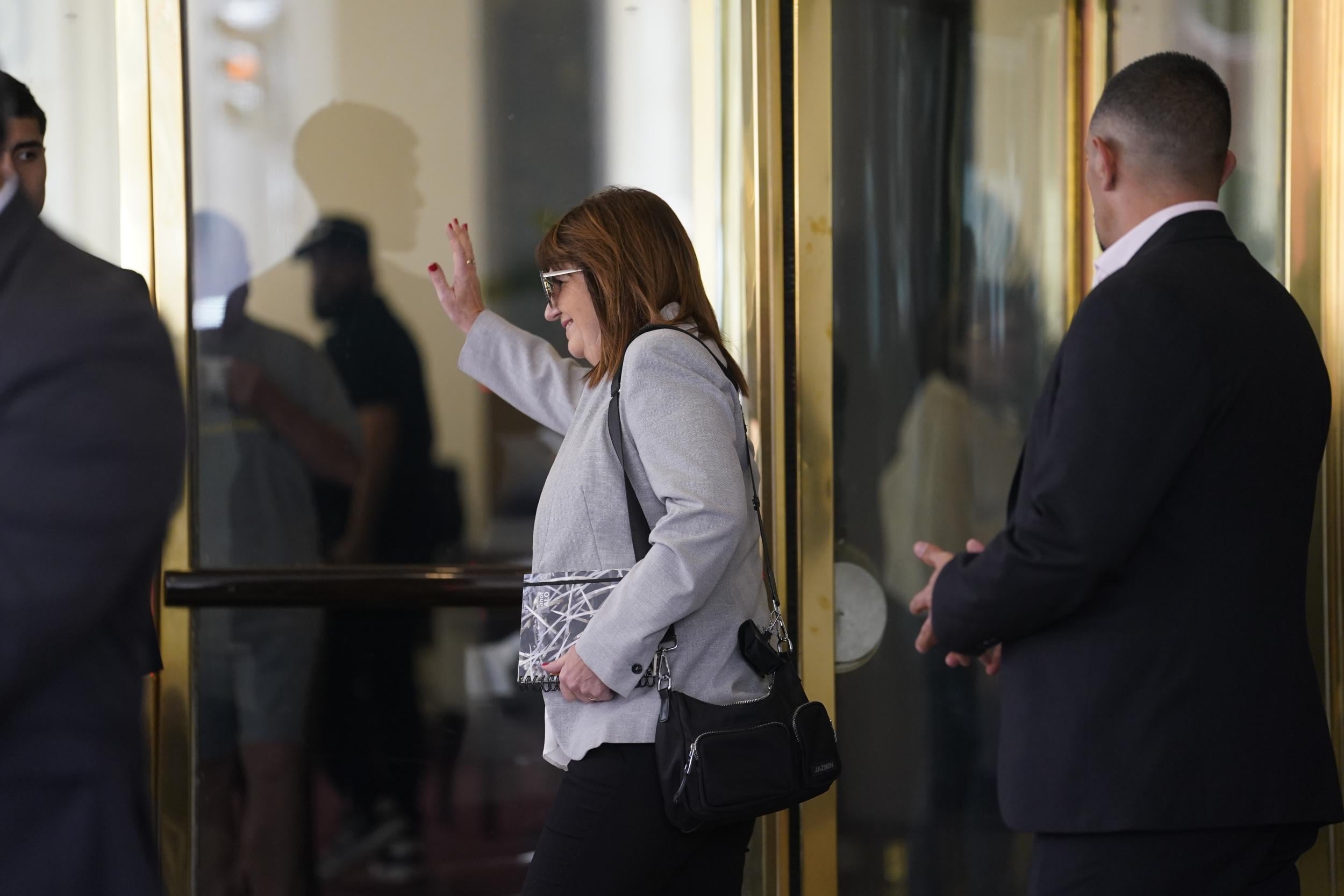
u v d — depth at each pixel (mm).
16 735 2320
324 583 4957
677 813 3498
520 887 5070
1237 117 5379
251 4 4996
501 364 4574
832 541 5172
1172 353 3311
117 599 2377
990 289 5363
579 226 3912
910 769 5328
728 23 5074
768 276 5066
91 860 2342
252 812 4980
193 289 5000
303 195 5039
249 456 5020
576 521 3668
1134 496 3248
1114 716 3354
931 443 5328
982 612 3426
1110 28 5359
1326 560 5266
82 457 2223
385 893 5031
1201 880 3377
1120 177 3732
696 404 3564
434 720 5051
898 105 5258
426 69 5062
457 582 4980
